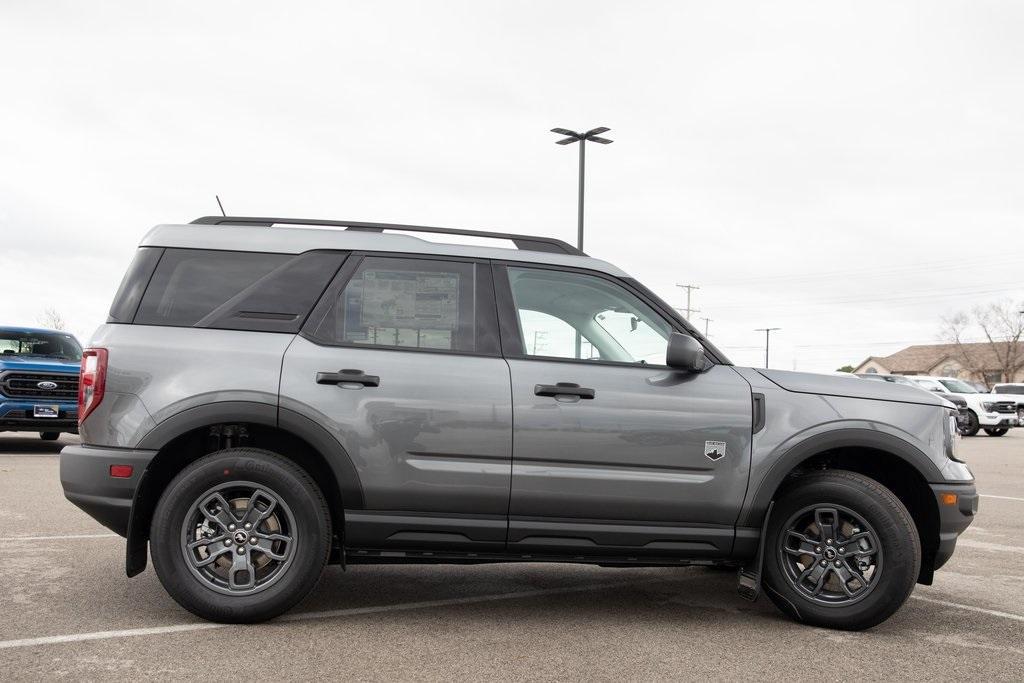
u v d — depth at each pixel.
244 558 4.23
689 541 4.46
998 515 8.87
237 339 4.36
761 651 4.03
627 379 4.49
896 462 4.73
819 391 4.62
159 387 4.25
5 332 13.02
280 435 4.52
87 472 4.21
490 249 4.68
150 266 4.49
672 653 3.96
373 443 4.29
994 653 4.08
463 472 4.32
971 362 86.81
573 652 3.93
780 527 4.54
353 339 4.43
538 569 5.96
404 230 4.76
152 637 3.98
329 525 4.30
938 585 5.66
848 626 4.42
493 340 4.50
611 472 4.39
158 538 4.16
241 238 4.57
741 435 4.48
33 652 3.72
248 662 3.65
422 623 4.38
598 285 4.70
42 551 5.88
